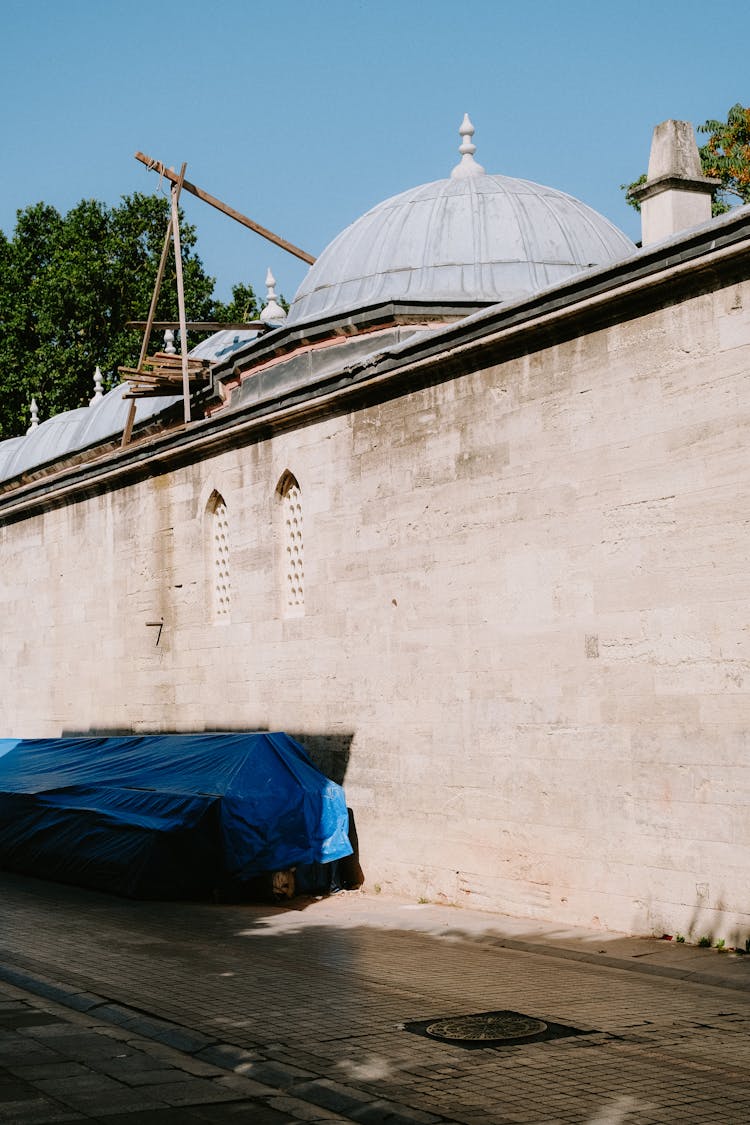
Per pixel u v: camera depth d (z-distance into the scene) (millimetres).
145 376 31422
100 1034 10344
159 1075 9117
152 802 18984
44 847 20312
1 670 32812
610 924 14930
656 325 14703
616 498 15141
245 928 15867
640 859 14594
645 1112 8172
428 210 26750
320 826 18672
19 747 24594
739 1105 8312
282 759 19219
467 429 17469
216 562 24094
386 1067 9266
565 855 15602
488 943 14617
